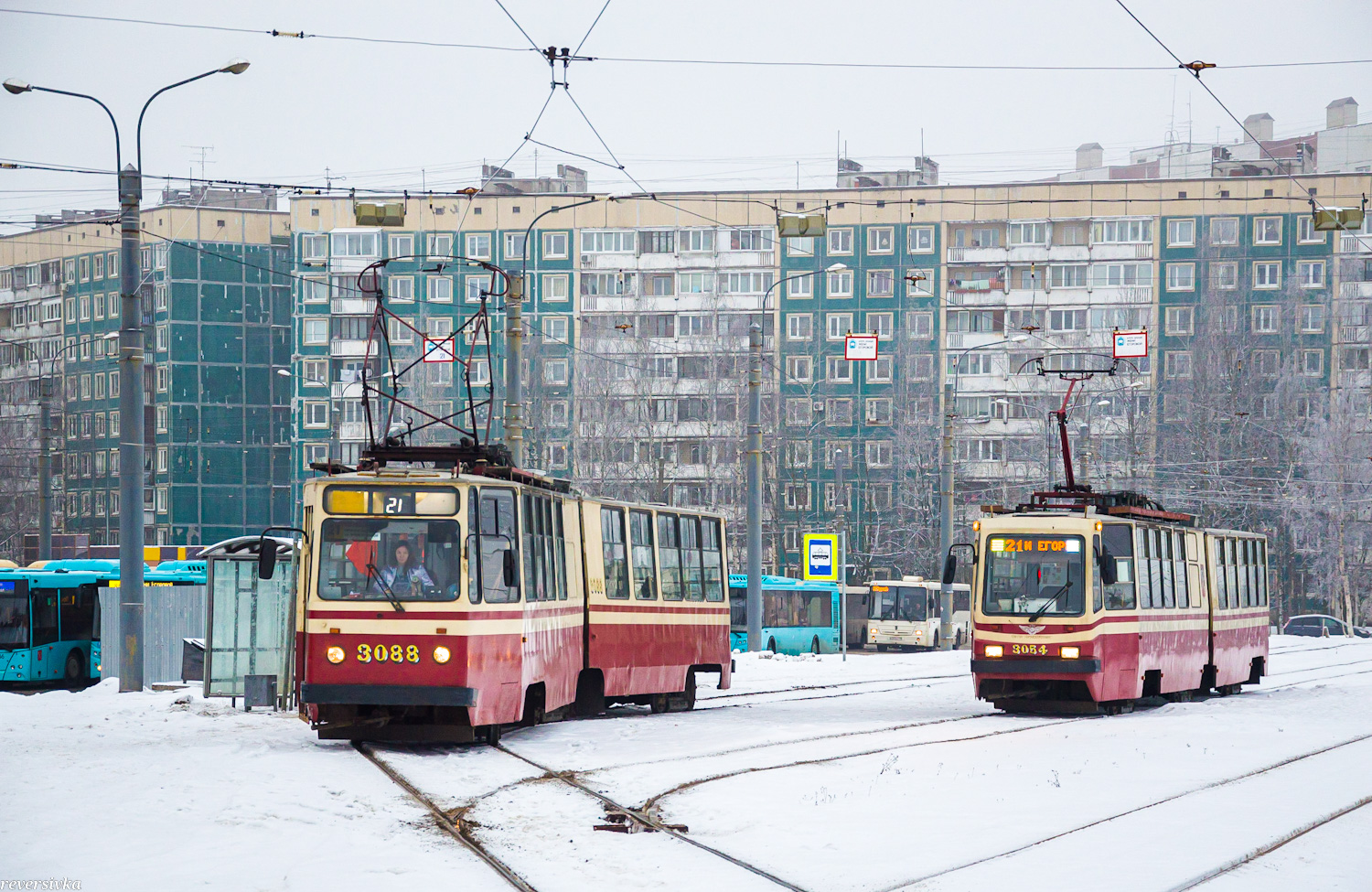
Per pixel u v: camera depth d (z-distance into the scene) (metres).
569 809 11.90
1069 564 22.09
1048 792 13.13
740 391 74.94
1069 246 81.56
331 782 12.72
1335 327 78.50
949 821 11.52
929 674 31.55
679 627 22.62
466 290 82.25
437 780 13.29
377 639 15.65
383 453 17.14
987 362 81.56
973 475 78.00
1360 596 71.19
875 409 81.56
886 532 74.56
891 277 82.31
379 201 28.34
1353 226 29.44
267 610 21.55
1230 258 80.50
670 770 14.31
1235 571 29.28
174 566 33.28
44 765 13.43
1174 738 18.23
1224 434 68.81
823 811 11.98
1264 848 10.56
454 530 15.85
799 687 27.36
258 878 8.80
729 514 72.88
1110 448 70.44
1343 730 19.53
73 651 33.22
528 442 65.06
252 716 19.39
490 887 8.88
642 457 72.38
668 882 9.18
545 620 17.58
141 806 11.09
